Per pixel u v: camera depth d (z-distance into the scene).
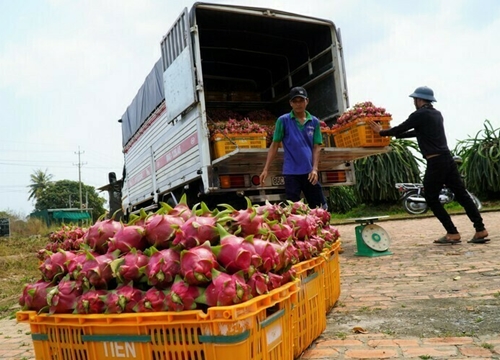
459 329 2.82
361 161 16.02
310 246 2.79
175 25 7.50
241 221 2.13
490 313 3.08
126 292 1.84
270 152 5.56
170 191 8.99
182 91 7.36
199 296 1.74
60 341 1.95
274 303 1.93
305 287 2.67
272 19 7.71
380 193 15.83
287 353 2.16
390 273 4.83
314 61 8.66
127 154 12.84
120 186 15.84
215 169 6.81
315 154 5.56
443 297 3.62
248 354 1.73
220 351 1.68
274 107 10.36
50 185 86.00
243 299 1.74
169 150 8.62
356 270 5.21
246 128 6.70
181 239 1.88
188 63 7.04
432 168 6.24
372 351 2.56
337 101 7.95
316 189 5.59
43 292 2.05
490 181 13.84
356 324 3.12
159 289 1.84
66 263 2.08
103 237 2.14
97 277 1.89
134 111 11.48
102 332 1.84
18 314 2.05
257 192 7.25
